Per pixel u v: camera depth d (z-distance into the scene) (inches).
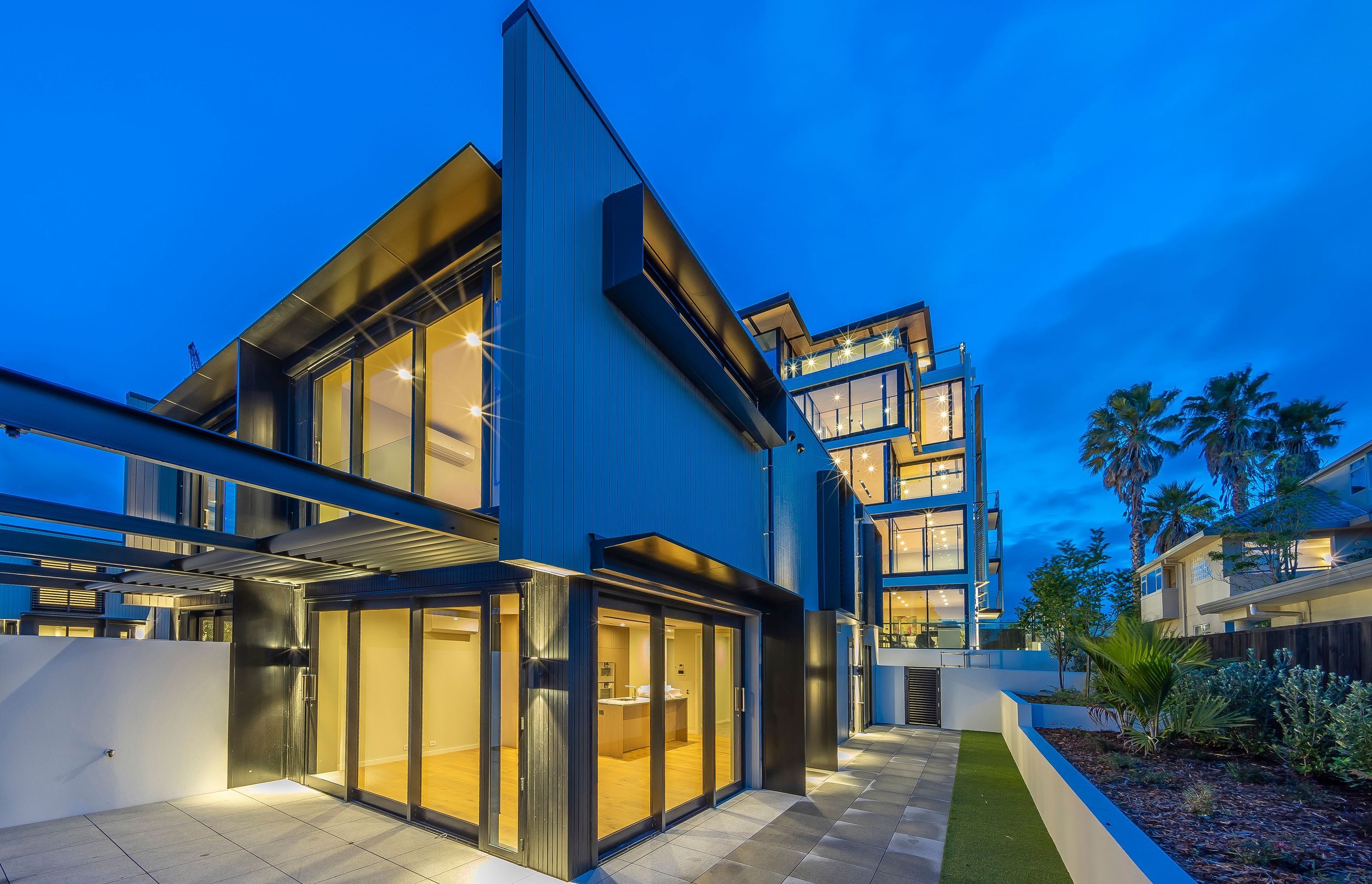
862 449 980.6
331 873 221.0
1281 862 154.6
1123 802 215.0
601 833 243.1
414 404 300.0
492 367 254.2
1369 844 168.1
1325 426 973.8
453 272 283.3
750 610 361.7
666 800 287.0
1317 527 624.4
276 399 366.3
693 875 224.5
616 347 261.6
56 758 285.1
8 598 633.0
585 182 247.6
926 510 931.3
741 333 367.6
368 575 309.9
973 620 882.8
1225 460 1003.9
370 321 322.0
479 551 243.8
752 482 414.6
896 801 336.2
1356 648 244.5
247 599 347.3
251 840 253.6
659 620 286.8
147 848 245.0
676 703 322.7
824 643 435.5
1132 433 1088.2
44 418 137.9
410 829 266.5
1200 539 761.0
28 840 255.6
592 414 239.1
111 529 233.0
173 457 158.1
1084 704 433.1
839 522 545.0
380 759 316.8
